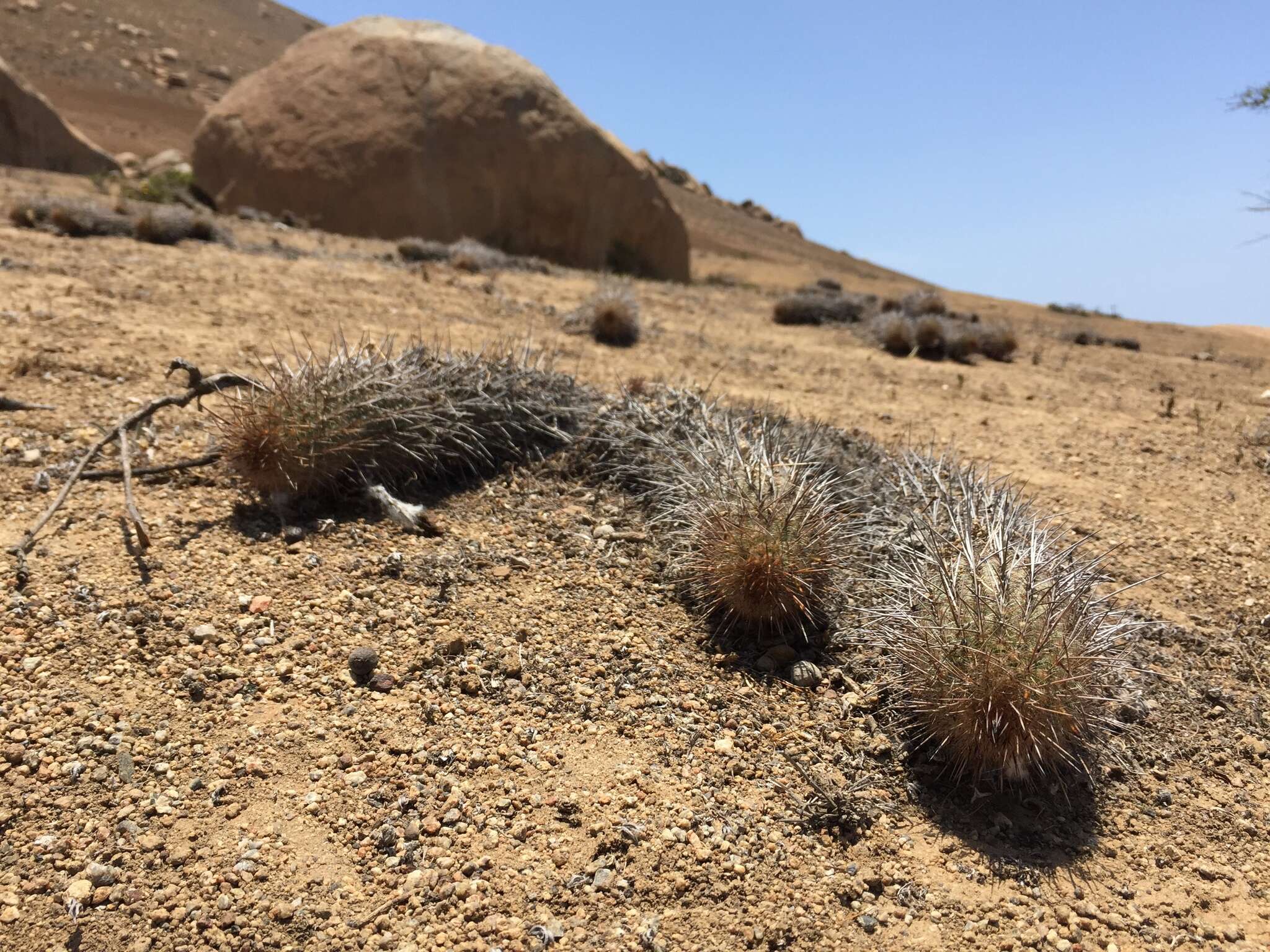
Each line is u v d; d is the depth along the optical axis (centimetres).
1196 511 83
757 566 53
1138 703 53
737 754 46
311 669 48
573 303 166
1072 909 39
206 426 69
